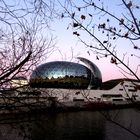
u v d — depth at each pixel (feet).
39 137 71.97
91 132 154.81
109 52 17.39
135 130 156.76
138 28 16.10
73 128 165.99
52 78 344.90
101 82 433.07
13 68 28.32
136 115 263.29
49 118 30.53
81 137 137.39
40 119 29.84
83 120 217.56
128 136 140.87
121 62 17.19
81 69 385.09
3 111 28.71
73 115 250.37
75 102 310.65
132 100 17.79
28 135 31.04
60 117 181.16
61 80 344.69
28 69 29.09
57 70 352.90
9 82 28.78
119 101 395.75
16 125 30.17
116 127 171.53
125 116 249.96
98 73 421.18
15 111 28.99
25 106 28.89
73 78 361.30
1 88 28.43
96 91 406.00
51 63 367.66
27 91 29.53
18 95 29.04
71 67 370.12
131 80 18.52
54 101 30.83
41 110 29.78
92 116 257.34
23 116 29.25
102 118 235.61
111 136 141.59
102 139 133.90
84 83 381.19
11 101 29.14
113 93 422.41
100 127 175.73
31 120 29.27
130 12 16.14
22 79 29.81
